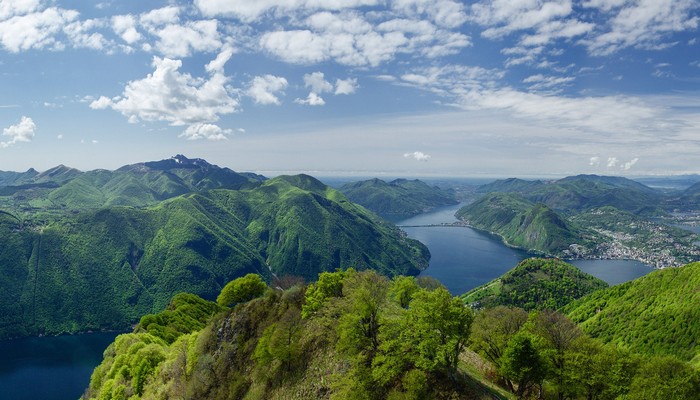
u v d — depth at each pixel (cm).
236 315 10181
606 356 6831
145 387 10056
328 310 8381
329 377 7212
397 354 6200
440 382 5844
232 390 8569
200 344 10225
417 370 5834
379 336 6838
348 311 7731
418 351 6134
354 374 6550
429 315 6072
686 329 16375
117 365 11788
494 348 7919
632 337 18262
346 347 6950
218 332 10169
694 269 19412
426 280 12925
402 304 9212
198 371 9338
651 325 18012
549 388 6669
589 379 6506
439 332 6112
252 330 9606
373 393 6150
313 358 7838
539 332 7844
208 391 8944
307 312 8688
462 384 5872
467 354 8075
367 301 7012
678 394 6334
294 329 8419
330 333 7944
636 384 6519
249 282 11575
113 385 10806
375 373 6059
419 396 5625
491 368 7569
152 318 16112
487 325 8694
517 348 6166
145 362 10688
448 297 6312
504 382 7094
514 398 6300
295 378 7738
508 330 8538
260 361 8250
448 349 5769
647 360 7231
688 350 15550
